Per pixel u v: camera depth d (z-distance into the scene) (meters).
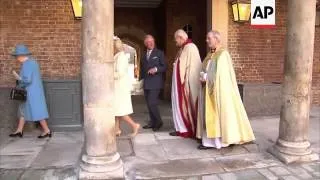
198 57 7.02
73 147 6.54
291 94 5.82
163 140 6.89
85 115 5.11
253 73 9.38
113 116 5.16
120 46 6.79
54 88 7.61
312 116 9.00
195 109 6.96
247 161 5.82
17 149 6.42
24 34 7.99
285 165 5.67
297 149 5.78
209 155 6.07
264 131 7.55
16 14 7.93
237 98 6.28
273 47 9.41
